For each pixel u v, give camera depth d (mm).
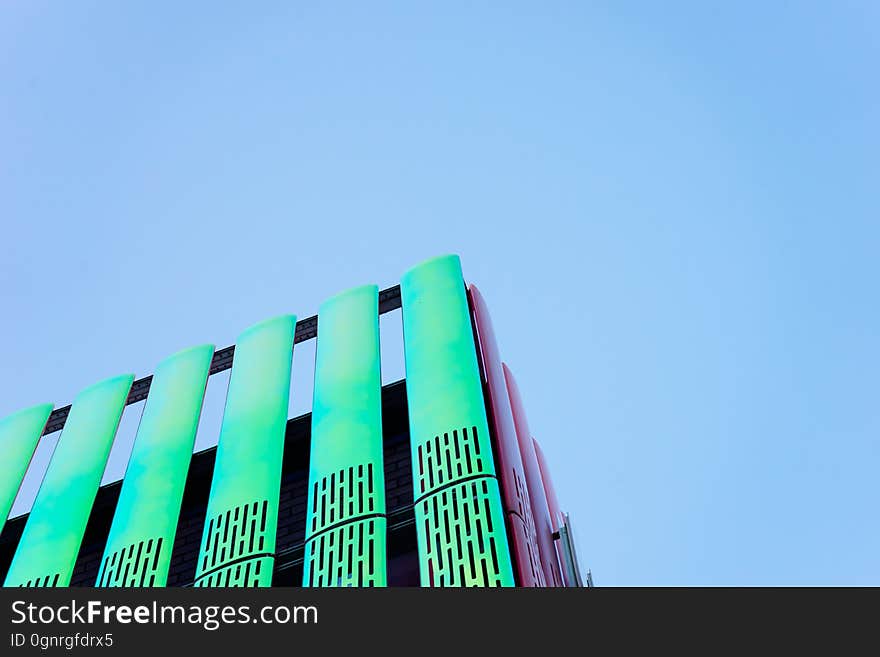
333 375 22484
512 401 24297
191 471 22828
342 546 17281
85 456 23453
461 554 16047
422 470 18125
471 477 17453
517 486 18297
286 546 19734
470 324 22188
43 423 26109
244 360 25016
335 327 24734
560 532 20156
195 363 25922
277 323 26375
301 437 22656
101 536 22641
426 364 21094
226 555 18281
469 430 18516
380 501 18016
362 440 19734
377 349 23109
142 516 20156
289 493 21688
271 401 22641
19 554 20266
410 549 17922
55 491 22281
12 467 24250
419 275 25062
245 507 19297
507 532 16844
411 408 19938
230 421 22391
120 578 18688
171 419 23500
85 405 25828
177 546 21250
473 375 20172
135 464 22062
